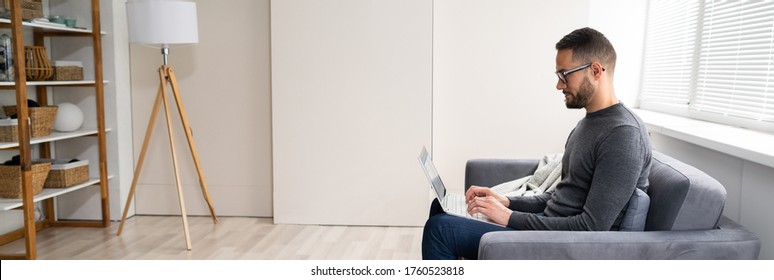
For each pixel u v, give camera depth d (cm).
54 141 461
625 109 232
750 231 233
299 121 443
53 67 418
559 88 243
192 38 404
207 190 457
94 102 452
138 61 468
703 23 367
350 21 431
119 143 459
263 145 467
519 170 340
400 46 430
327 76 437
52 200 453
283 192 451
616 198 217
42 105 440
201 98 467
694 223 213
